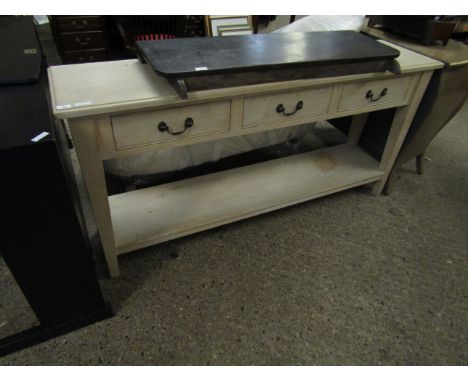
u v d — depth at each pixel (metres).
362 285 1.32
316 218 1.62
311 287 1.30
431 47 1.46
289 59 1.01
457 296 1.31
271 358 1.08
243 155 2.01
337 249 1.47
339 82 1.15
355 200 1.74
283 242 1.48
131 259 1.37
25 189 0.78
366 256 1.44
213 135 1.08
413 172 1.98
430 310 1.25
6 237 0.84
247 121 1.10
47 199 0.82
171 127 1.00
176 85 0.89
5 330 1.12
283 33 1.27
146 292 1.25
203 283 1.29
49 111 0.84
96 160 0.95
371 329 1.18
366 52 1.12
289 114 1.16
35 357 1.05
